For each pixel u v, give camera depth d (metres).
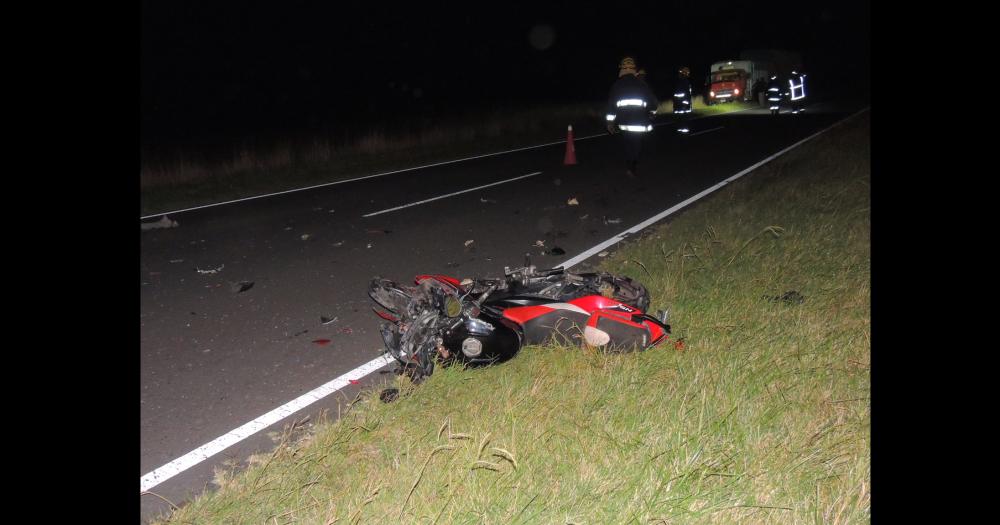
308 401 4.45
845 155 13.06
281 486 3.47
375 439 3.87
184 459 3.81
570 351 4.73
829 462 3.54
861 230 7.48
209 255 8.00
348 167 15.98
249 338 5.46
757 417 3.93
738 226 8.09
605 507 3.21
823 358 4.63
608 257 7.56
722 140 19.41
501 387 4.31
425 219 9.87
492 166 15.55
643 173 13.81
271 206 11.16
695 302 5.62
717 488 3.34
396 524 3.15
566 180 13.23
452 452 3.59
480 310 4.64
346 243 8.53
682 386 4.26
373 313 6.03
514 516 3.15
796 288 6.00
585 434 3.79
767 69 36.91
